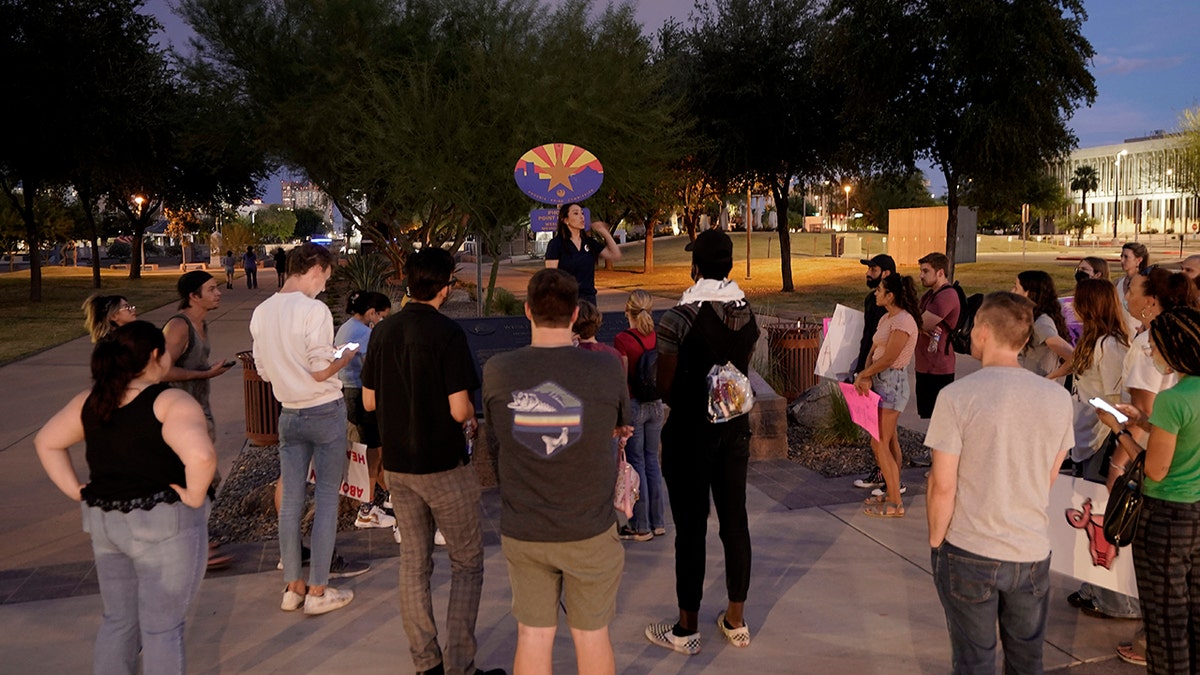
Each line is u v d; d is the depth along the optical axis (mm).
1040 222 97750
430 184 14508
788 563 5148
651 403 5516
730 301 3908
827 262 38594
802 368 9266
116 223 61250
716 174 27844
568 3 15594
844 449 7766
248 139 18719
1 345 16391
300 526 4547
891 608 4516
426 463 3578
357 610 4551
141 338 3111
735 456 4016
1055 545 4031
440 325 3590
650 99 19344
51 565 5266
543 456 2998
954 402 2900
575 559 3043
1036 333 5648
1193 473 3148
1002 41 19828
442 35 17609
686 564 4008
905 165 22578
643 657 4023
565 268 7496
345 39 16766
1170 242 67000
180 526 3139
